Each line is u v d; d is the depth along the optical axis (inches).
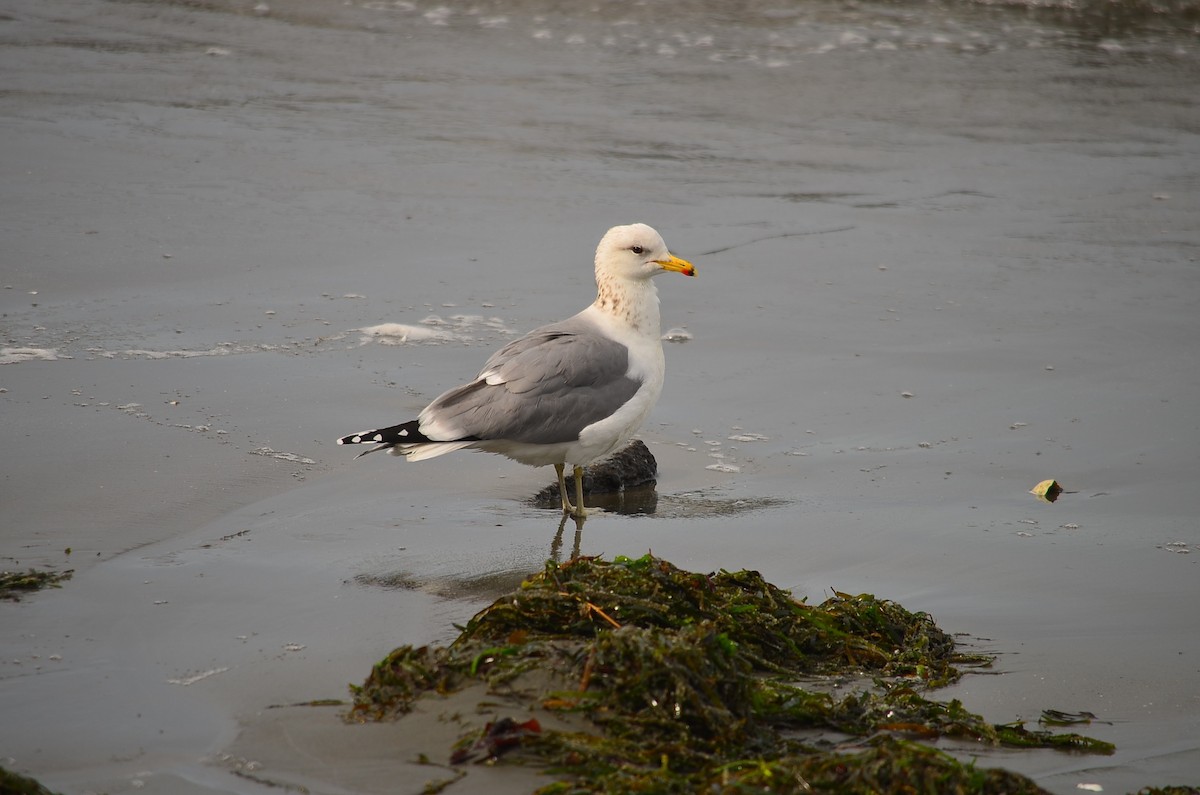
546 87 1066.7
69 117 922.1
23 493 438.9
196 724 294.2
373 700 297.4
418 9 1295.5
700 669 285.3
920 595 391.9
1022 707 320.8
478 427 454.6
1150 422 541.0
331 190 815.1
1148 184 875.4
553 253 728.3
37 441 480.1
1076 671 340.5
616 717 276.7
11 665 323.9
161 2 1270.9
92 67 1055.0
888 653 343.9
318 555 409.1
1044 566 413.4
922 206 828.6
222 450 485.7
